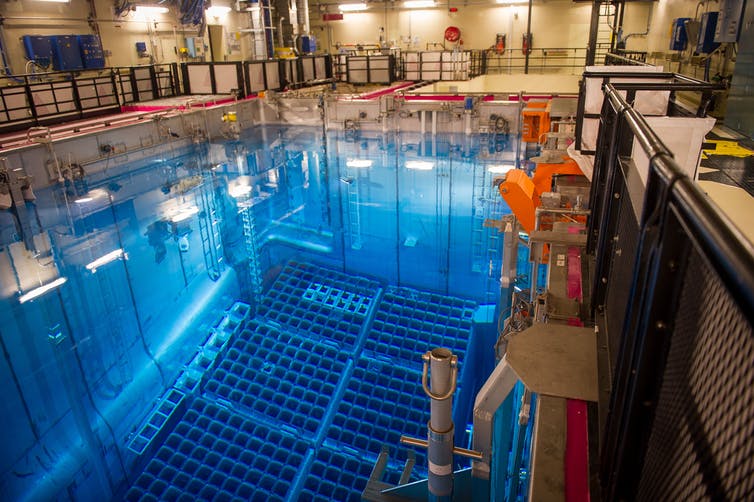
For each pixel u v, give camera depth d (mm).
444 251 10664
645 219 1346
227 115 13648
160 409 7586
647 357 1230
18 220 8930
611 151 2535
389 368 8578
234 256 10641
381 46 21047
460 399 8000
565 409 1954
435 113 13227
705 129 3100
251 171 13805
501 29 20594
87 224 9844
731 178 4777
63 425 6547
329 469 6957
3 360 6883
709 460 865
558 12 19766
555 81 17641
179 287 9375
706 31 8125
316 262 10750
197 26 15578
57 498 5871
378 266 10516
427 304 9711
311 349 8938
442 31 21250
